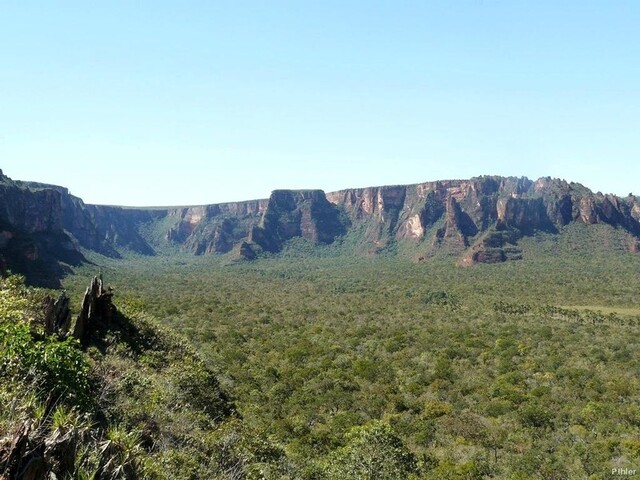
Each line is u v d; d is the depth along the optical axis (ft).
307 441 105.81
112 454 25.88
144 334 85.66
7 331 33.58
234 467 47.19
